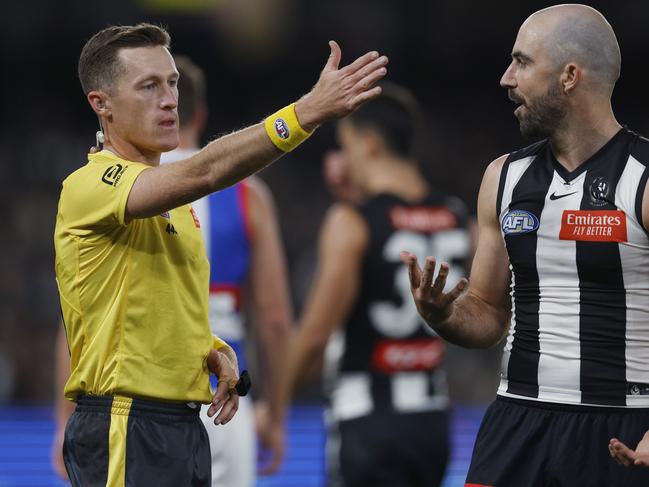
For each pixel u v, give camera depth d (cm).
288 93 6962
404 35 6669
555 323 1257
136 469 1175
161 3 6362
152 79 1205
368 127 1834
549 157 1283
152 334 1188
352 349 1781
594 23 1254
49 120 6756
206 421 1586
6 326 4925
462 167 6725
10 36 6556
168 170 1144
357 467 1761
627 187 1224
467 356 4450
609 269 1228
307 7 6525
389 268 1772
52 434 2998
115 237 1188
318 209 6112
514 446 1273
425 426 1780
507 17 6638
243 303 1784
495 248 1327
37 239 5734
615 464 1230
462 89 6969
